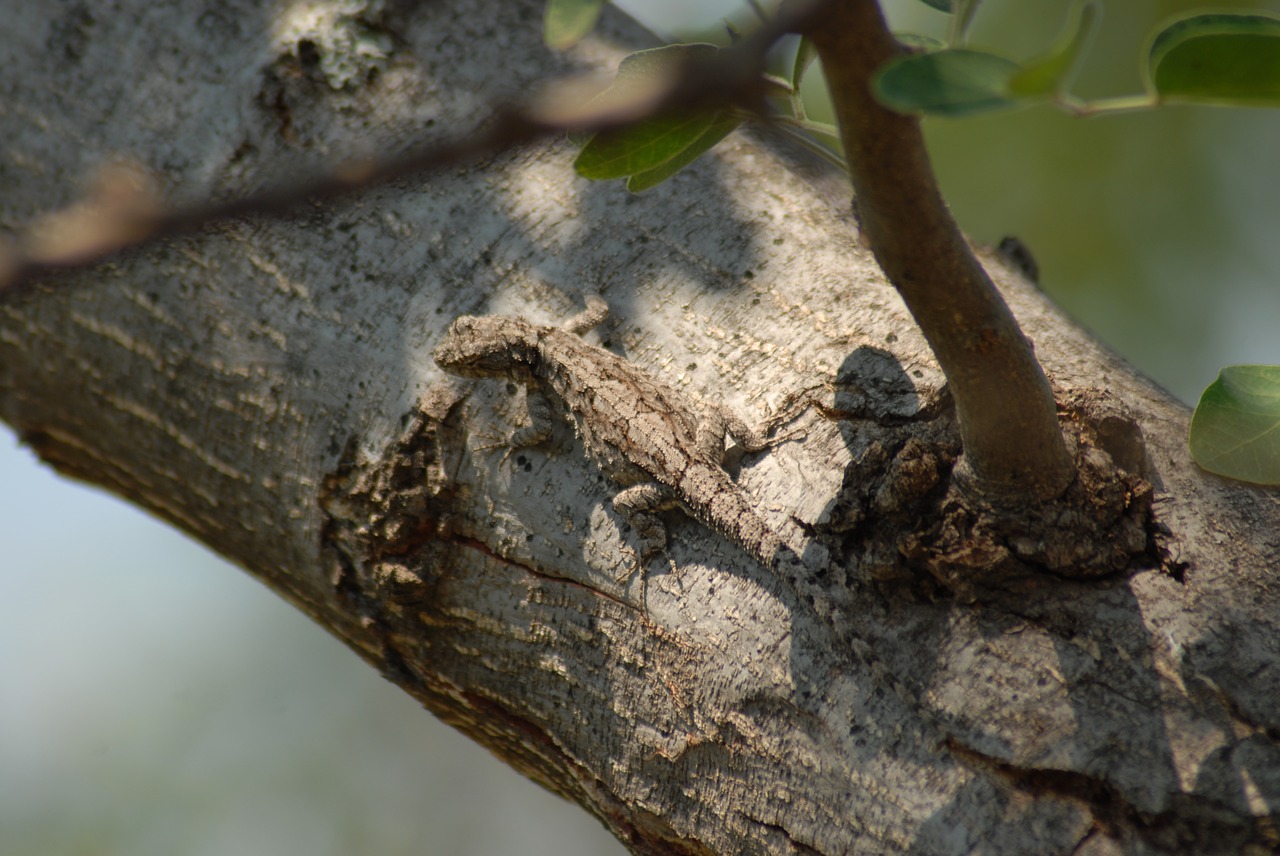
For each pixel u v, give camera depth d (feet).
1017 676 20.04
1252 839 18.22
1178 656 19.75
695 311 27.09
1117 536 20.80
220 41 32.17
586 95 23.15
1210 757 18.80
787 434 24.47
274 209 11.90
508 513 25.82
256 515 28.71
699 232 28.30
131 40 32.68
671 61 19.57
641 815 23.61
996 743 19.65
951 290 17.29
